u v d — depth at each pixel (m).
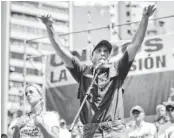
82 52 10.25
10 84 33.69
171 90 9.88
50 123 5.25
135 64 10.23
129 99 10.13
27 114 5.45
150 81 10.06
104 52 6.19
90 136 6.00
